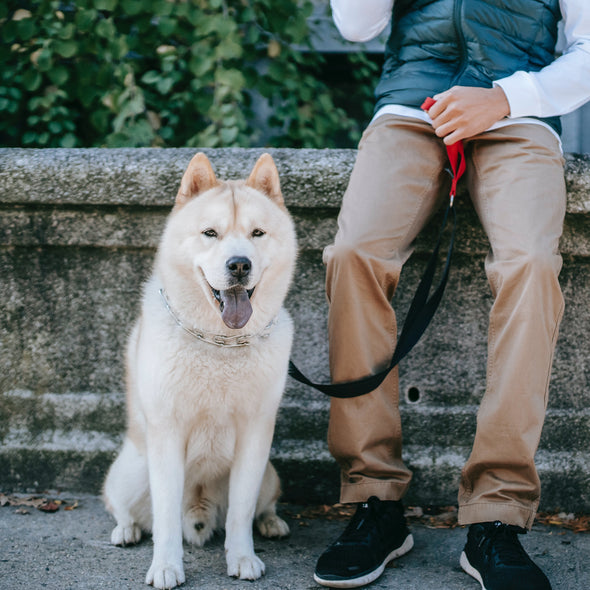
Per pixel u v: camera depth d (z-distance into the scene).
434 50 2.29
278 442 2.77
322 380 2.79
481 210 2.16
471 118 2.08
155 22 3.84
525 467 2.00
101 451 2.73
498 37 2.22
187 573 2.07
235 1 3.67
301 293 2.76
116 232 2.72
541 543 2.32
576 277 2.67
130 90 3.49
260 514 2.39
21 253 2.76
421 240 2.64
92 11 3.55
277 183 2.21
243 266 1.90
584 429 2.68
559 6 2.30
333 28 4.10
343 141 4.41
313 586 1.99
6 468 2.75
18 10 3.69
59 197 2.65
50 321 2.78
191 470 2.27
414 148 2.21
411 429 2.74
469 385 2.75
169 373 2.01
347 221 2.14
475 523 2.03
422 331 2.24
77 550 2.21
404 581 2.03
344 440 2.19
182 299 2.03
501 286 2.01
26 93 3.84
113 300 2.77
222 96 3.47
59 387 2.79
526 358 1.96
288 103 3.87
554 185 2.06
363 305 2.12
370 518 2.10
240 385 2.05
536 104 2.12
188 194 2.15
